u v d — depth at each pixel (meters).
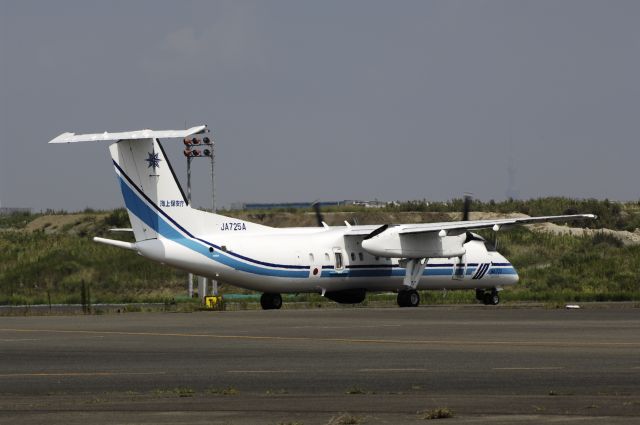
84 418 35.25
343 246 115.12
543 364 51.50
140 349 61.81
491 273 126.88
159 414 35.84
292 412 35.88
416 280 118.94
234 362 54.09
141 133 98.31
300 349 60.91
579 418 33.03
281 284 109.31
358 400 38.97
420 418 33.66
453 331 74.19
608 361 52.69
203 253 103.19
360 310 106.81
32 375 49.31
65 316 100.31
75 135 98.19
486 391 41.56
